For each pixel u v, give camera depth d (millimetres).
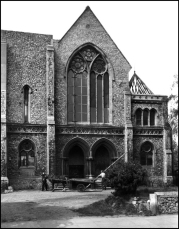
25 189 42125
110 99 47062
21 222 23172
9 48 44125
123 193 30047
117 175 30078
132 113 47625
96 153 46719
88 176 45125
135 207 26766
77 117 46156
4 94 41969
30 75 44500
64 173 44125
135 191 30547
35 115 44031
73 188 41406
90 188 40812
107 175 30969
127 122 46656
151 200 26578
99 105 47219
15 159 42719
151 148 47969
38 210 26922
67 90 45969
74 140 44969
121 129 46750
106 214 25812
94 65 47406
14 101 43531
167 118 48531
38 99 44375
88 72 46812
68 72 46312
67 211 26594
